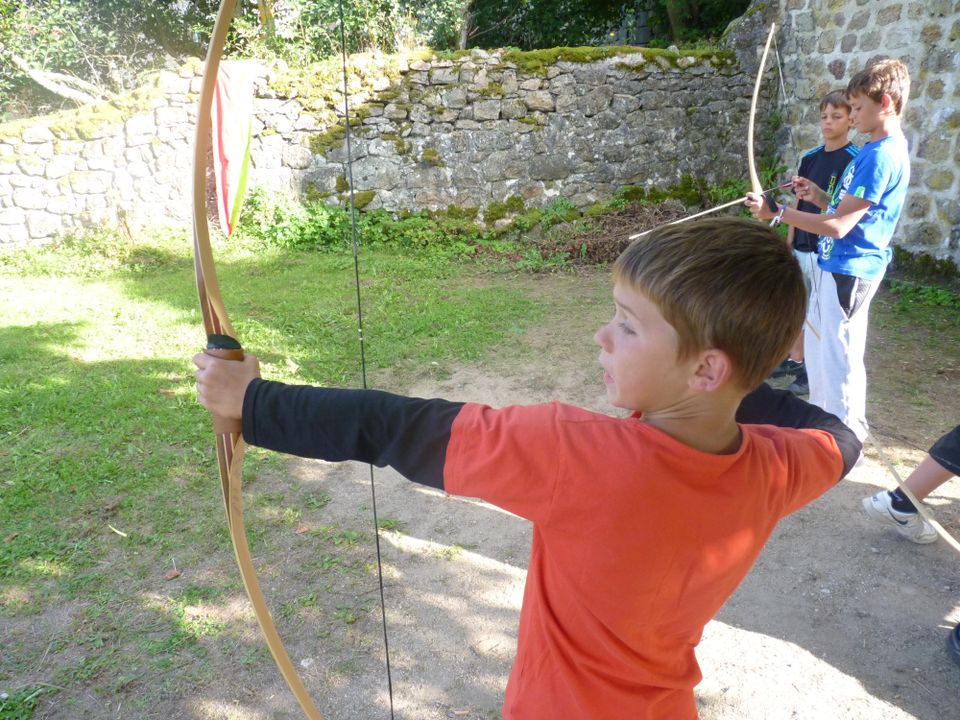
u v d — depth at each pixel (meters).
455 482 0.88
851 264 3.02
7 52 9.74
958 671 2.26
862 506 3.06
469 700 2.19
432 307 6.02
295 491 3.31
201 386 0.89
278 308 5.93
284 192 8.37
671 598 0.97
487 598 2.63
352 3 9.13
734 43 8.66
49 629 2.45
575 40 14.27
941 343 5.18
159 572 2.74
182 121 8.19
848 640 2.40
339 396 0.88
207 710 2.14
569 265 7.61
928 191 6.51
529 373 4.72
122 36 10.34
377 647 2.39
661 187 8.76
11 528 2.98
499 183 8.48
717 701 2.16
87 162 8.02
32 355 4.89
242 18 8.86
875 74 2.88
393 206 8.45
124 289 6.60
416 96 8.21
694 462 0.90
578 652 1.02
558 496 0.88
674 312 0.86
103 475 3.35
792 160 8.48
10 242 7.95
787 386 4.45
